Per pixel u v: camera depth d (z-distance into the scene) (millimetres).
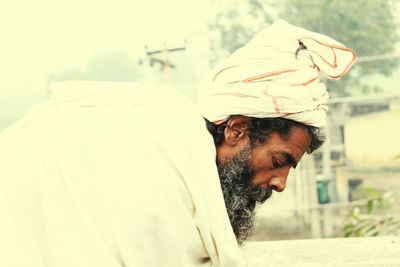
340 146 7102
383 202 3984
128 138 1106
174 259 1053
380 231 3768
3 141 1238
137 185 1057
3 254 1046
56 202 1067
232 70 1239
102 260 1004
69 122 1162
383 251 2018
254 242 2250
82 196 1056
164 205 1057
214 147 1198
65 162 1087
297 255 2039
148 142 1105
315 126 1269
